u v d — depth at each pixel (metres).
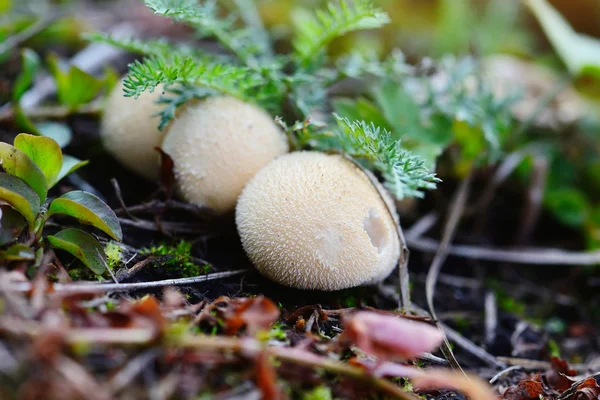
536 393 0.15
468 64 0.21
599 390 0.15
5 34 0.21
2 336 0.12
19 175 0.15
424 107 0.20
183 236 0.17
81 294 0.13
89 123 0.20
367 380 0.13
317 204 0.15
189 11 0.16
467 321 0.19
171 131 0.17
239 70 0.16
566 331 0.19
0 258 0.14
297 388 0.13
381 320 0.13
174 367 0.13
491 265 0.21
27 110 0.19
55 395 0.11
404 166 0.15
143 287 0.15
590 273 0.21
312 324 0.15
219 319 0.14
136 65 0.16
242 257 0.17
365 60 0.20
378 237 0.16
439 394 0.15
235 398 0.12
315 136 0.17
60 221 0.16
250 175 0.16
